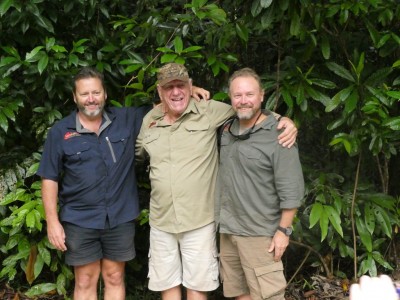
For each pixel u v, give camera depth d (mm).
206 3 2936
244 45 2953
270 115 2424
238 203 2457
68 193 2635
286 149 2354
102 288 3264
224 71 3143
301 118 2928
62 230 2643
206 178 2541
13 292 3451
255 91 2334
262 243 2451
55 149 2594
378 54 3037
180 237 2594
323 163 3281
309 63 2979
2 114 2984
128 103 2963
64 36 3250
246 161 2396
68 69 3049
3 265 3426
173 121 2586
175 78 2449
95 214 2611
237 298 2682
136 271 3486
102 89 2572
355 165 3244
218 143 2621
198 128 2529
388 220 2980
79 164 2578
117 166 2615
